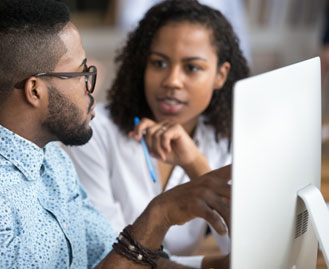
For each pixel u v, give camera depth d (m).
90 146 1.53
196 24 1.45
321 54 4.00
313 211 0.86
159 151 1.39
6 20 0.94
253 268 0.79
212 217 0.93
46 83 0.97
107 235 1.27
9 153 0.98
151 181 1.57
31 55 0.94
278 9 4.66
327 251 0.86
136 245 0.98
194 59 1.44
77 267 1.10
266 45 4.77
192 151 1.40
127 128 1.55
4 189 0.94
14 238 0.93
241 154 0.71
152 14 1.49
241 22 3.41
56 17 0.97
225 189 0.94
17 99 0.96
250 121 0.71
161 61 1.47
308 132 0.87
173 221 0.98
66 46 0.98
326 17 3.94
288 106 0.80
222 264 1.30
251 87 0.71
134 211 1.57
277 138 0.78
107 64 4.65
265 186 0.77
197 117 1.61
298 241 0.91
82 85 1.02
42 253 0.99
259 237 0.78
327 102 4.14
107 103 1.63
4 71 0.94
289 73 0.79
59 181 1.13
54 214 1.04
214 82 1.57
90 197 1.53
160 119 1.52
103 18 4.77
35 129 1.00
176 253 1.60
